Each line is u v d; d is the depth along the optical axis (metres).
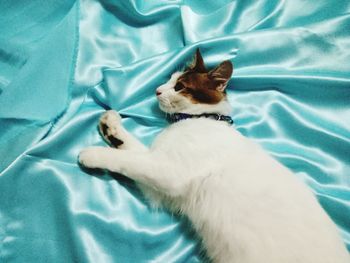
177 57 0.46
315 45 0.48
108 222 0.40
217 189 0.36
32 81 0.44
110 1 0.49
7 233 0.38
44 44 0.45
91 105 0.46
